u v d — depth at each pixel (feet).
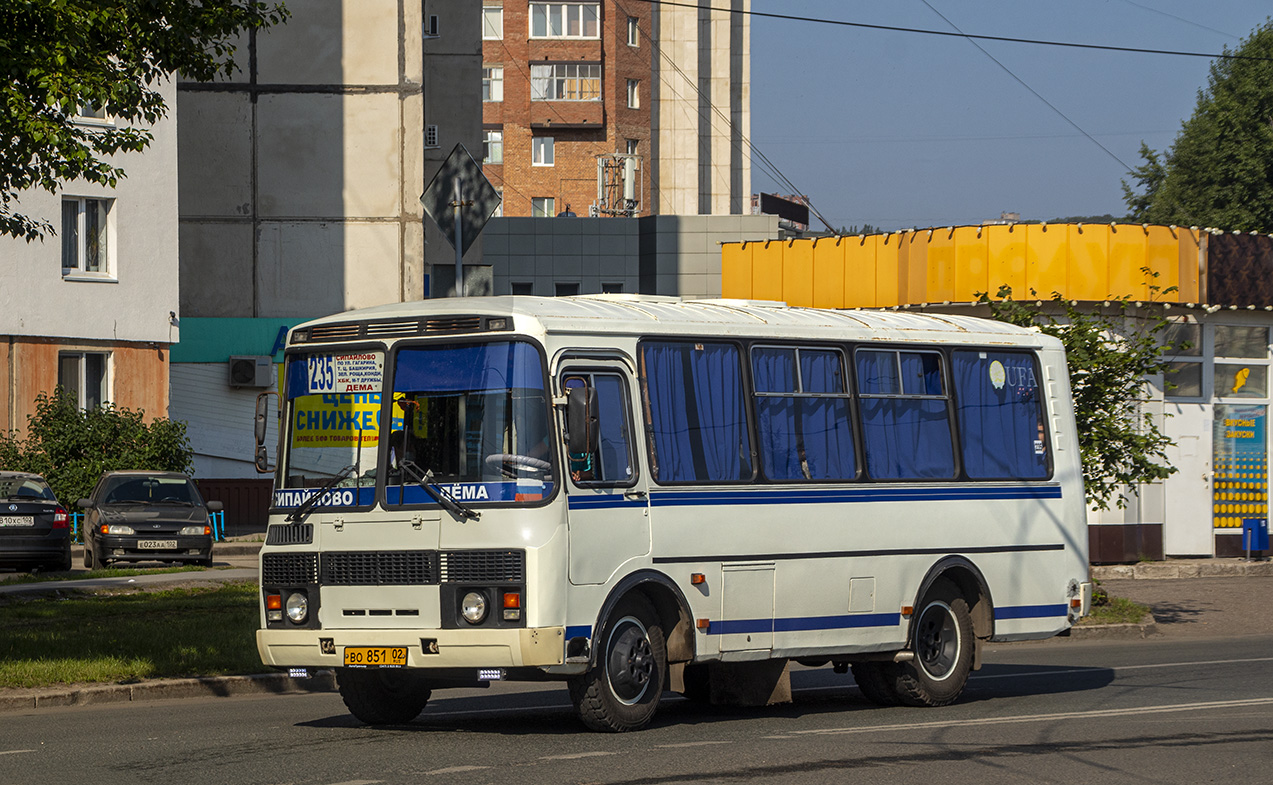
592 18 282.56
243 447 128.47
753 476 40.11
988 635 45.88
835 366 43.04
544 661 34.22
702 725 38.45
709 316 40.27
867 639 42.42
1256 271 93.97
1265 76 206.59
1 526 80.53
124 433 106.63
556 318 36.06
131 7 47.88
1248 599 82.79
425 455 35.81
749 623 39.47
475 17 171.32
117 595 69.92
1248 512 97.50
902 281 92.32
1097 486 66.64
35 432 104.47
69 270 108.88
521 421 35.06
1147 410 93.15
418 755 32.32
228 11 51.39
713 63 316.60
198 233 128.26
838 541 41.88
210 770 30.35
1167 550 95.20
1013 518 46.98
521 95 281.74
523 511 34.58
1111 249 88.63
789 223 317.63
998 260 88.43
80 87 45.60
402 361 36.42
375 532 35.76
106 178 48.88
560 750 33.14
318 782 28.76
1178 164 215.31
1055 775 30.35
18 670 46.09
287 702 45.60
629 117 287.07
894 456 44.06
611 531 36.11
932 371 45.78
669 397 38.40
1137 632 70.54
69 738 35.55
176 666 49.06
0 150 47.96
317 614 36.35
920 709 43.29
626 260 212.23
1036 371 48.83
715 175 316.81
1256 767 31.53
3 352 104.22
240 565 92.38
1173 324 94.07
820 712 42.42
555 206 282.97
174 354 127.34
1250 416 97.71
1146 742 34.86
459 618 34.73
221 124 128.36
